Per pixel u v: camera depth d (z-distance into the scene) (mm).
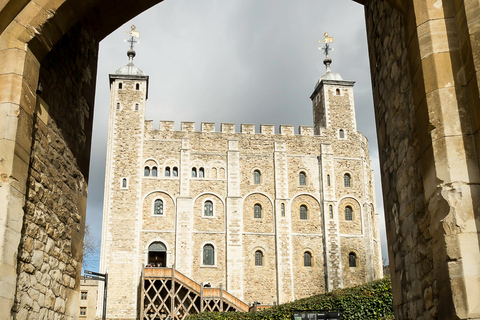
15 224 5969
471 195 4898
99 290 39062
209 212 42500
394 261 7047
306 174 44781
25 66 6414
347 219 44250
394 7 6305
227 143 44406
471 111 5086
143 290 35125
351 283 42469
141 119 43406
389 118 7188
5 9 6340
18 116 6184
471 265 4742
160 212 41688
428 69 5371
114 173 41781
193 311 36094
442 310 4988
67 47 8148
